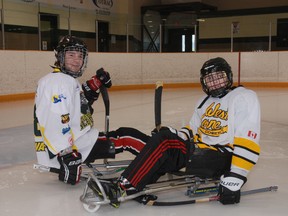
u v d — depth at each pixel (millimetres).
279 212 1844
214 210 1868
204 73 1928
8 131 4207
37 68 7812
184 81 10336
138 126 4430
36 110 2061
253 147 1786
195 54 10320
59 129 2016
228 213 1831
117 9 12336
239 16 11328
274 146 3383
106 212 1860
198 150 1924
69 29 9148
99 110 5910
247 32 10961
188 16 11812
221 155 1887
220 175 1935
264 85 10148
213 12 11633
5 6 8508
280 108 5961
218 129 1917
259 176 2479
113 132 2316
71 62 2162
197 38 11320
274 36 10633
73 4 10336
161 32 10570
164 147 1766
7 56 7207
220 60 1915
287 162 2838
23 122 4855
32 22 8289
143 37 10352
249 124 1796
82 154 2195
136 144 2256
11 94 7328
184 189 2182
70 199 2070
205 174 1873
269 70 10070
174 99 7449
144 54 9891
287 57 9844
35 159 2986
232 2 14172
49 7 9602
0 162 2896
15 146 3441
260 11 11086
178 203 1879
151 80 10047
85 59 2199
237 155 1793
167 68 10172
